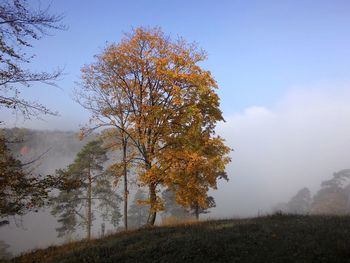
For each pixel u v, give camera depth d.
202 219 20.16
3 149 13.35
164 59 21.72
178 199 21.78
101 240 16.81
